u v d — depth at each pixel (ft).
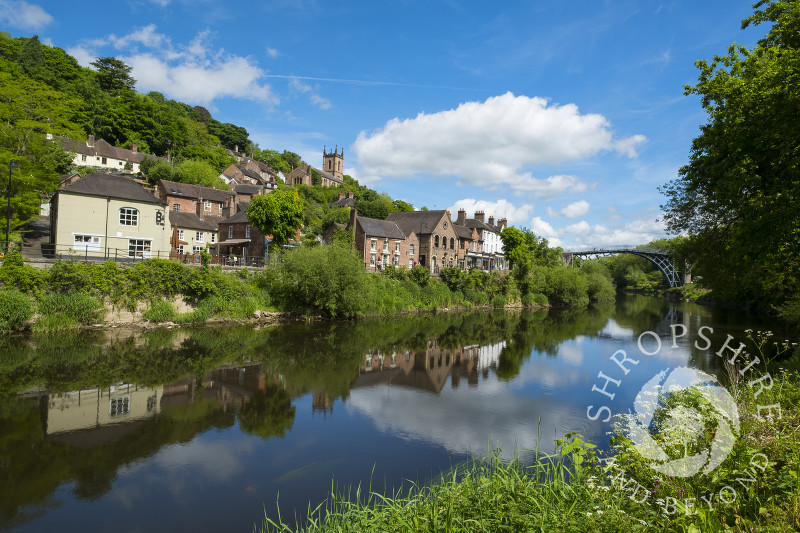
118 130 266.16
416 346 90.99
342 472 35.35
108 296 91.04
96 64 333.01
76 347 73.67
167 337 85.76
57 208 109.81
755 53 51.80
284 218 142.31
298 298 119.65
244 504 30.40
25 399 50.16
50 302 82.12
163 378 60.23
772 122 41.70
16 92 135.44
